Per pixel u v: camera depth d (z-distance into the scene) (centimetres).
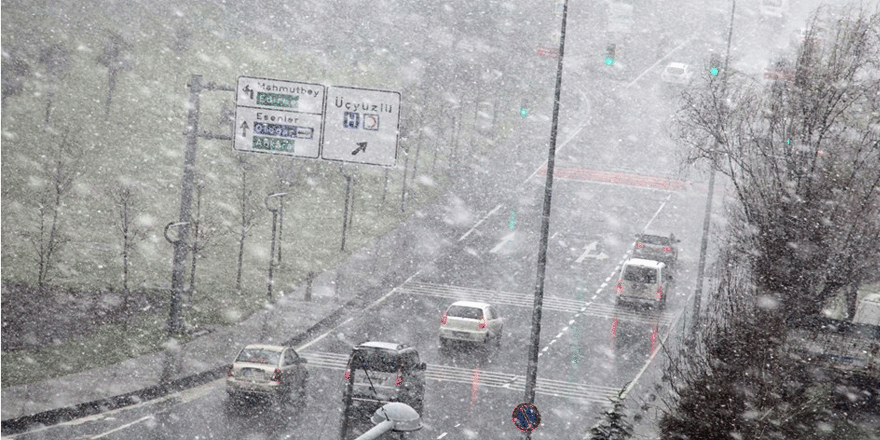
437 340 6694
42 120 10006
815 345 4709
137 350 5700
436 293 7956
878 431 4622
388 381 4681
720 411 4028
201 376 5403
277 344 6200
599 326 7306
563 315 7575
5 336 5534
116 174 9325
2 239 7350
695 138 5762
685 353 4475
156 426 4497
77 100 10731
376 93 4894
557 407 5369
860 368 4981
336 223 9712
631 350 6694
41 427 4366
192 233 8019
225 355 5831
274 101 4912
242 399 5059
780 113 4847
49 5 12556
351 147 4912
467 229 10056
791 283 4428
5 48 11156
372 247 9156
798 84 4828
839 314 6284
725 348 4150
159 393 5084
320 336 6594
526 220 10488
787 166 4684
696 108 5269
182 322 6081
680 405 4191
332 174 11094
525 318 7438
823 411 4738
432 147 12988
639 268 7888
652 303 7838
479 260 9038
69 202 8469
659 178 12438
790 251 4469
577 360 6400
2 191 8325
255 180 10212
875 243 4644
